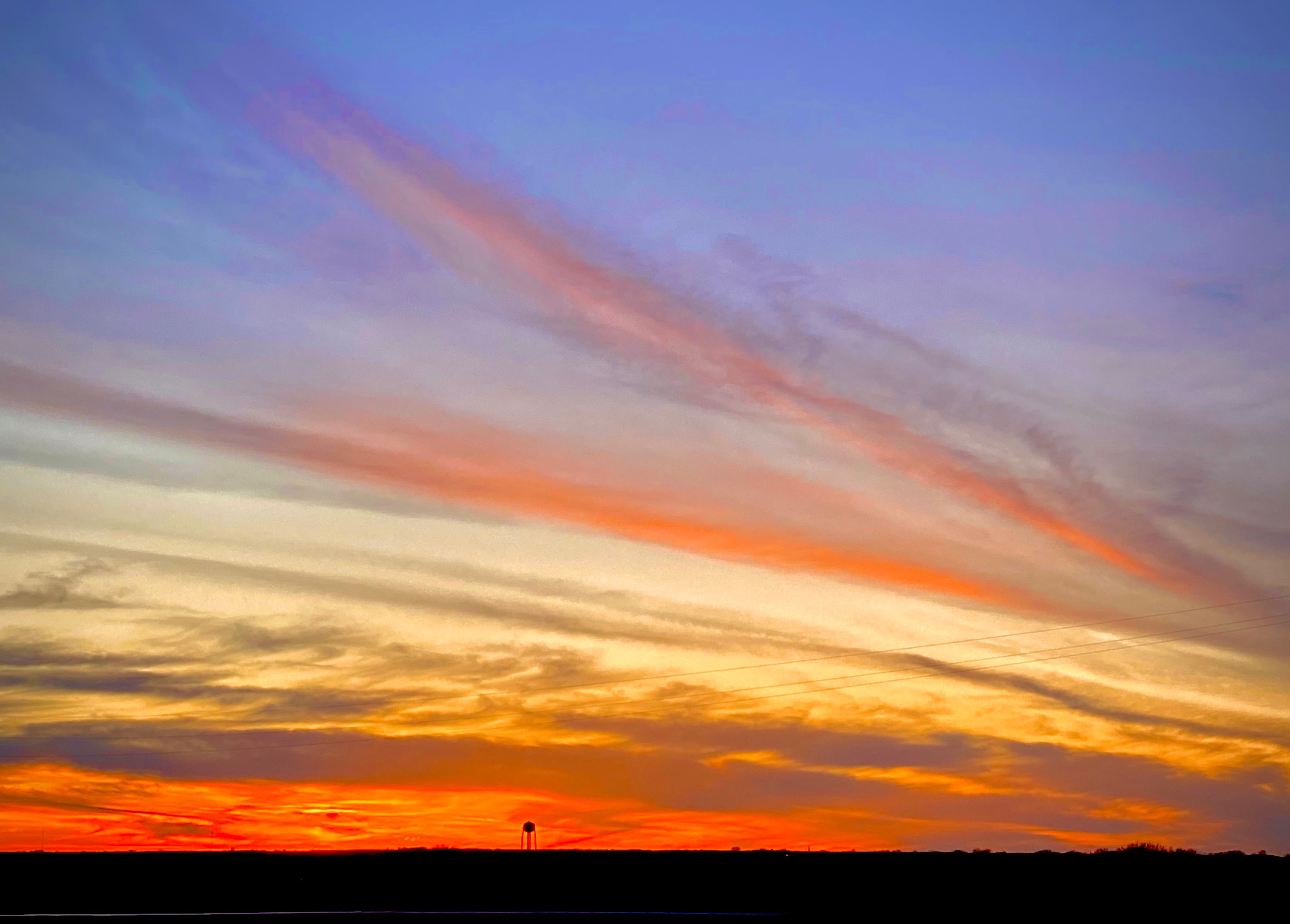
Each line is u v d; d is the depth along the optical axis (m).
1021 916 43.84
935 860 77.12
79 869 77.56
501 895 62.19
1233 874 60.38
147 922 38.28
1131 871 63.25
